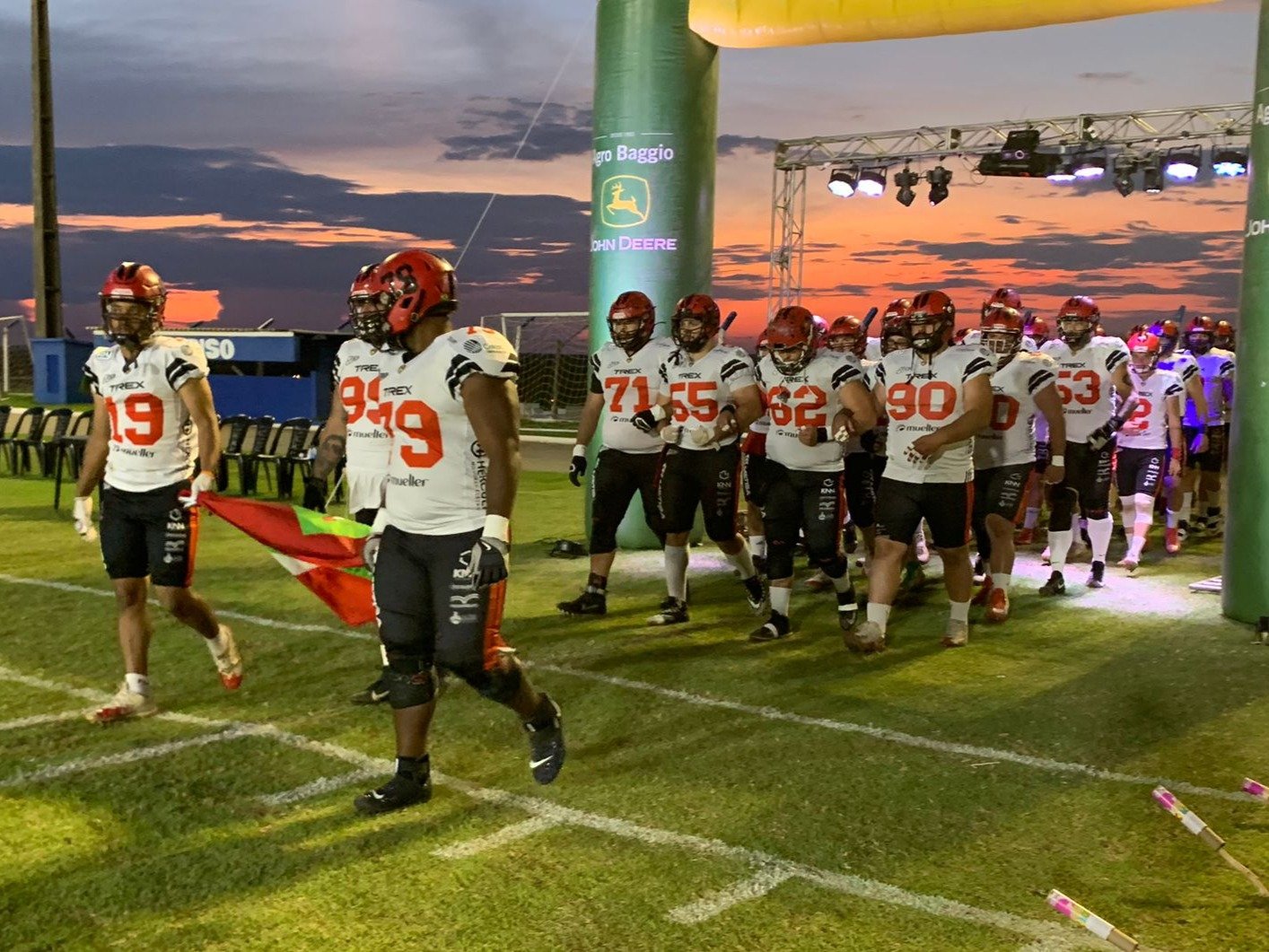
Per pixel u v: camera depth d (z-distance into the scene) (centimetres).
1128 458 960
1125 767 471
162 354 501
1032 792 441
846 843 392
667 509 713
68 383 2403
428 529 398
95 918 334
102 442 530
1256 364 715
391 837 392
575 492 1434
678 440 682
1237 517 738
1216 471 1182
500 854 379
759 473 857
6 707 537
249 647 649
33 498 1299
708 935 328
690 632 705
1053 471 777
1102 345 872
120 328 496
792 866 373
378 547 414
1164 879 368
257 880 359
